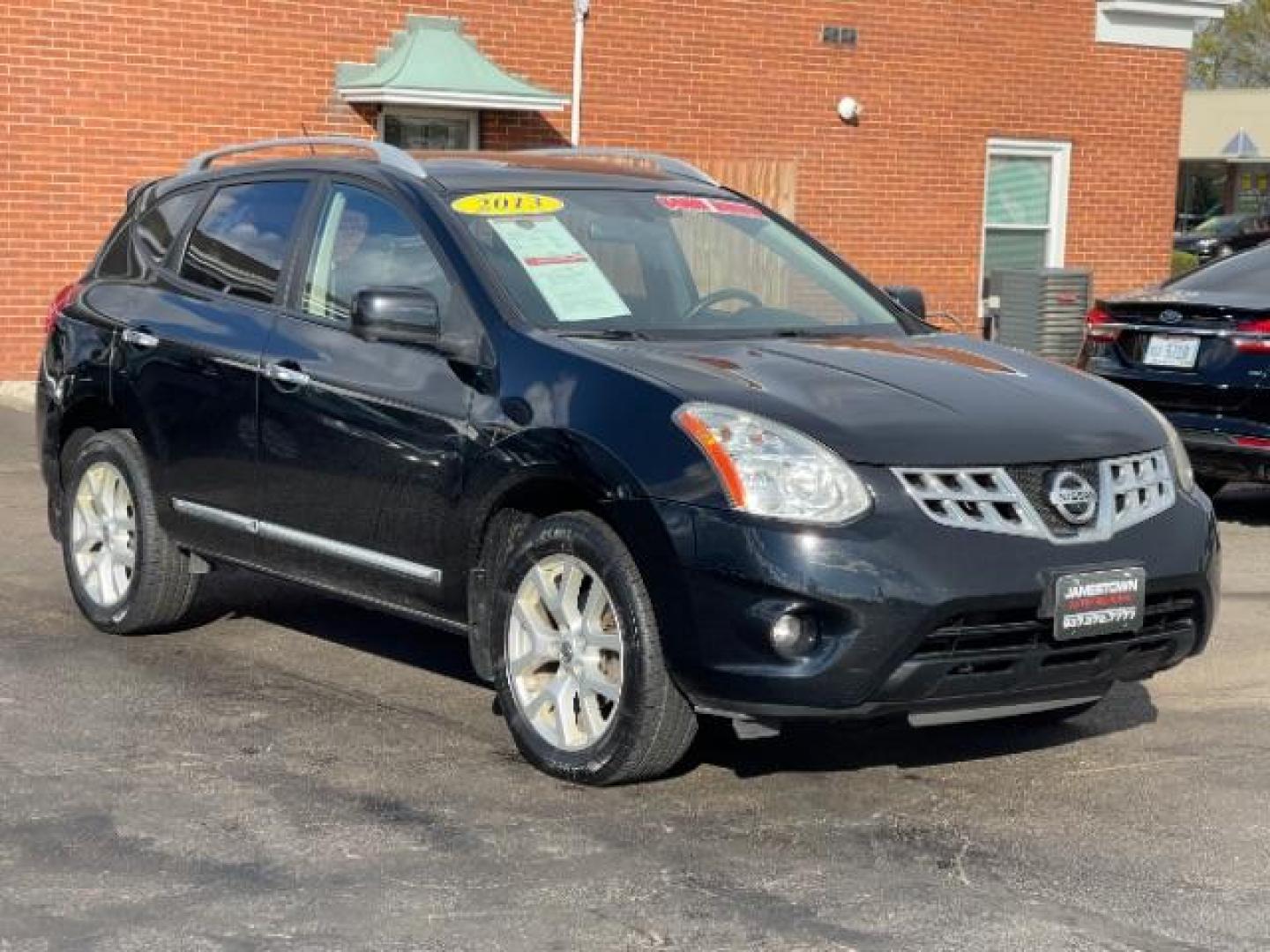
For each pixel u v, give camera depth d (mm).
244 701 6488
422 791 5504
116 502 7434
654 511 5227
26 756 5777
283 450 6535
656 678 5312
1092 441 5488
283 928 4430
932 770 5832
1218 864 4984
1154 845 5129
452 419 5883
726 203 6996
